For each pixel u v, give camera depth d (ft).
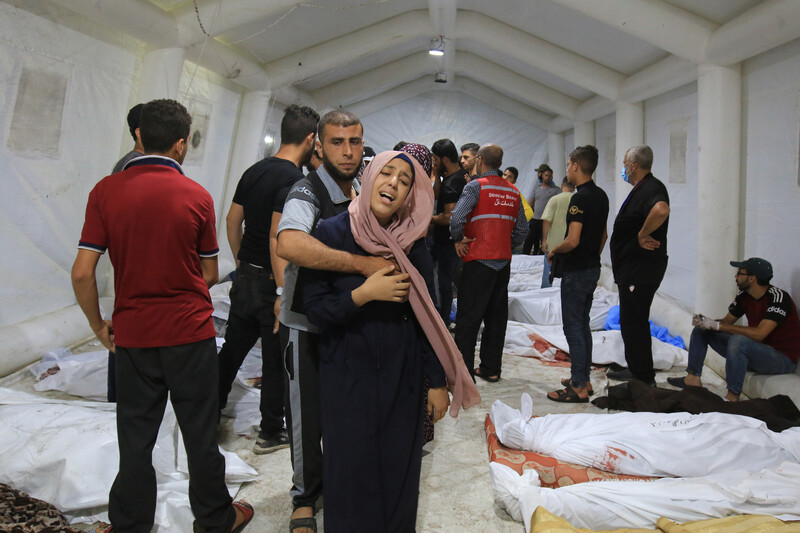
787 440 9.04
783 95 13.56
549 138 37.65
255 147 23.71
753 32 13.19
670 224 20.20
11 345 12.64
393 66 31.73
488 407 12.50
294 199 6.68
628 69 21.99
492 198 13.12
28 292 13.80
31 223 13.51
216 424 7.14
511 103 37.81
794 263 13.19
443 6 20.95
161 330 6.61
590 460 8.83
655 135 21.66
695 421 9.32
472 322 13.47
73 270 6.48
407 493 6.34
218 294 18.74
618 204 24.40
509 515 8.29
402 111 40.01
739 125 15.17
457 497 8.78
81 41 13.92
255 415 10.89
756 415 10.52
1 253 12.87
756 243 14.71
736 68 15.12
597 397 13.12
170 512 7.58
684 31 14.97
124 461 6.70
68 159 14.33
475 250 13.29
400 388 6.32
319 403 7.04
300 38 22.00
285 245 6.06
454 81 38.81
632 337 13.05
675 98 19.71
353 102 37.60
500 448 9.69
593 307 19.67
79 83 14.19
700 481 7.97
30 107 12.87
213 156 21.99
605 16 15.80
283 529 7.77
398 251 6.11
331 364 6.34
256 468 9.37
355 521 6.17
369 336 6.21
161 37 15.42
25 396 9.80
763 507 7.48
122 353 6.70
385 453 6.24
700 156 15.74
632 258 12.89
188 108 19.35
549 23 21.09
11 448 8.07
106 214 6.47
